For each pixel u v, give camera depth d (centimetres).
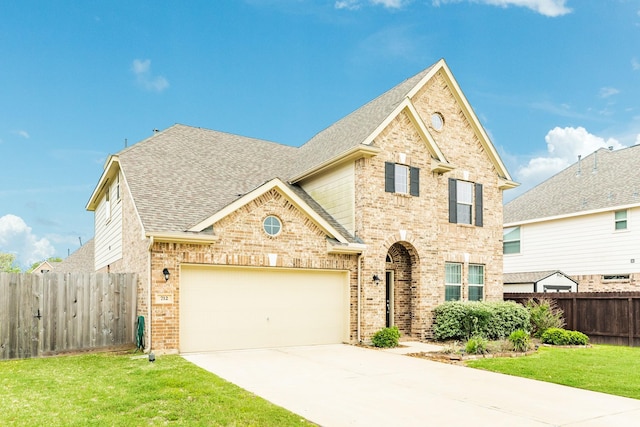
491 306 1669
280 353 1327
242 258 1384
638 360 1244
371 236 1595
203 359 1197
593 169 2728
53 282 1238
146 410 703
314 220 1511
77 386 855
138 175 1510
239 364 1134
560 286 2422
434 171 1773
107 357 1195
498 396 846
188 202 1448
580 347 1535
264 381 942
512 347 1383
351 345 1524
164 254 1275
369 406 765
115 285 1322
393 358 1258
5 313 1173
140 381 893
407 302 1742
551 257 2597
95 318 1283
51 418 662
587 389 911
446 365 1154
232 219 1380
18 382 892
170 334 1266
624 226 2284
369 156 1611
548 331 1638
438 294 1750
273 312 1448
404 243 1702
